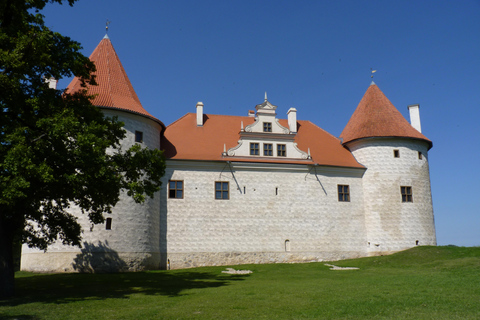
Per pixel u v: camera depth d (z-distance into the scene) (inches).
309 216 1520.7
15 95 721.6
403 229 1528.1
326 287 794.2
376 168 1584.6
